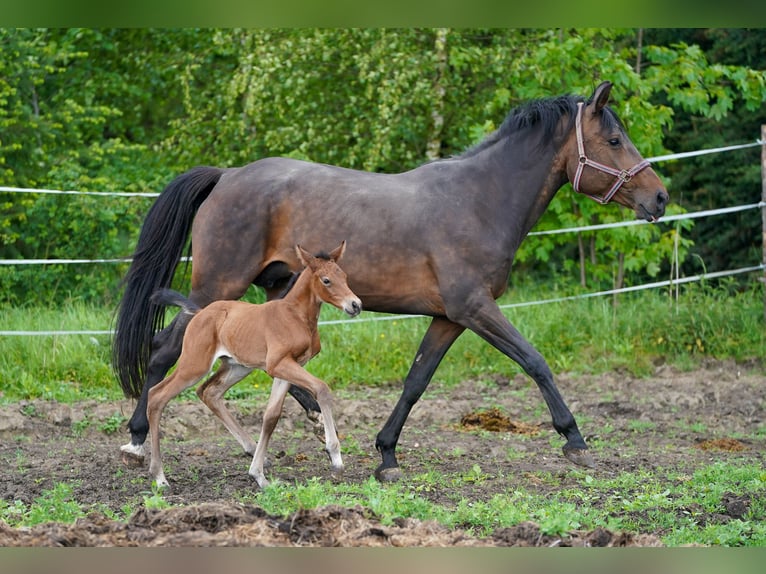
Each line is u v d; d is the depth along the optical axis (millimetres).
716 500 6793
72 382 10711
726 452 8891
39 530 5422
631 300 13500
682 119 16938
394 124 14250
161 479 7062
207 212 7922
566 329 12562
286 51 14500
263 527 5504
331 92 15516
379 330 12234
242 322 6996
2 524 5602
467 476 7660
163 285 8016
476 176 7793
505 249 7699
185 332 7203
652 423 10016
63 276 13992
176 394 7137
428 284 7652
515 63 13758
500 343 7605
